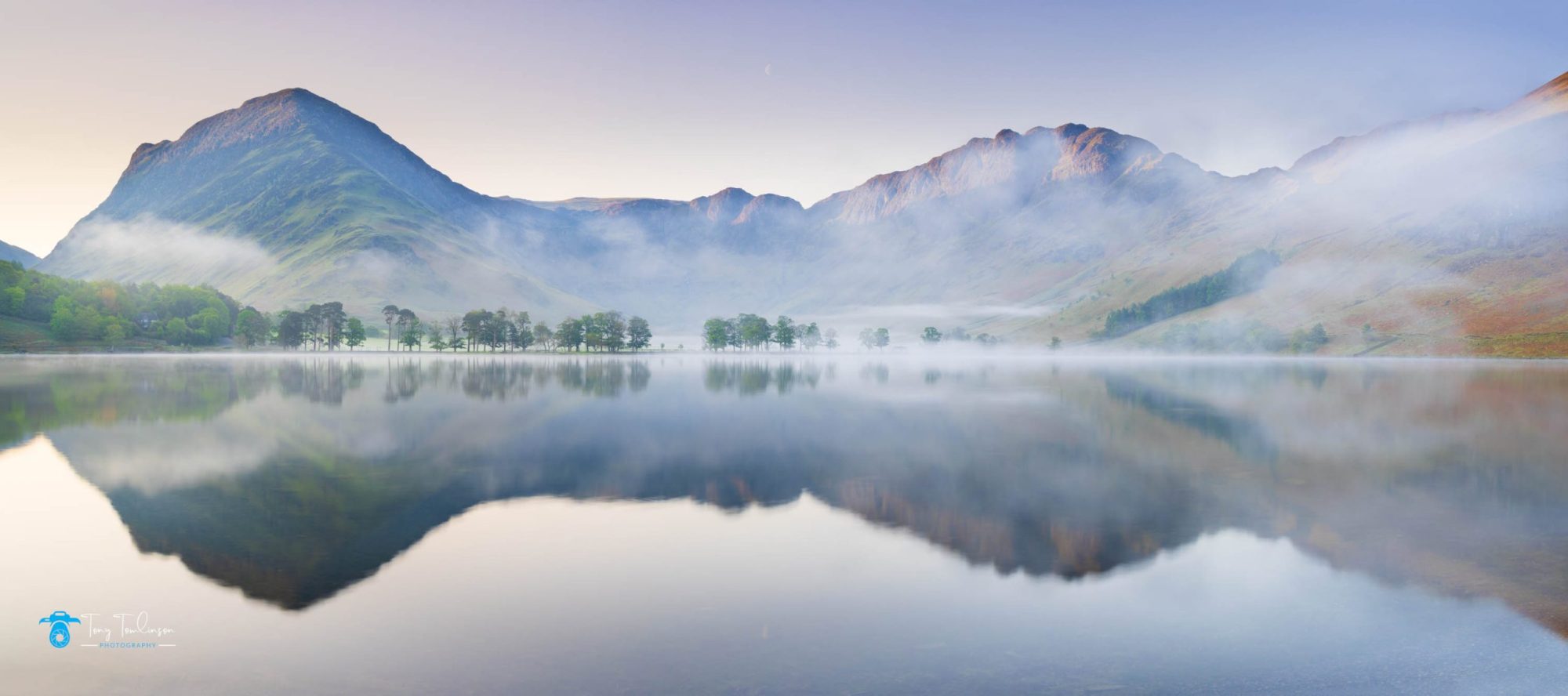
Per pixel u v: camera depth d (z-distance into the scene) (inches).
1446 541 942.4
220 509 1069.8
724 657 594.2
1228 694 544.4
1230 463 1494.8
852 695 534.9
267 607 697.6
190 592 736.3
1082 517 1047.0
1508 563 853.2
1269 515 1069.1
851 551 880.3
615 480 1301.7
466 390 3319.4
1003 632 649.0
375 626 652.1
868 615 682.8
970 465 1460.4
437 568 808.3
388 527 980.6
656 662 585.0
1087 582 779.4
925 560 850.8
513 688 542.3
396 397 2913.4
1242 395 3245.6
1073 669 579.8
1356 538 952.9
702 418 2269.9
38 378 3924.7
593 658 590.2
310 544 900.6
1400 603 726.5
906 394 3238.2
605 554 862.5
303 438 1792.6
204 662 584.4
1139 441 1788.9
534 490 1216.2
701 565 824.3
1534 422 2215.8
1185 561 852.0
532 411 2445.9
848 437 1841.8
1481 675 581.0
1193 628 663.1
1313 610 707.4
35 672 568.7
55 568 807.1
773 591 743.7
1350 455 1610.5
